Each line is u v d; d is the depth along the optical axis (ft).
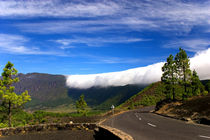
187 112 83.82
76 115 180.04
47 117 147.84
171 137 38.11
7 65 85.97
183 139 35.68
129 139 34.76
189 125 57.52
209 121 58.80
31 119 131.13
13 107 87.97
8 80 84.99
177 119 80.18
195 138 36.22
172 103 130.31
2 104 85.71
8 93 82.99
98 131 59.16
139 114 121.29
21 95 87.30
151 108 208.64
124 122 73.31
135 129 52.06
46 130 71.10
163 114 107.96
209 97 95.76
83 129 71.31
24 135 64.90
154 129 50.80
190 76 124.36
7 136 63.67
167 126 56.29
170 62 132.87
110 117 105.09
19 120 109.70
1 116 90.12
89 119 85.30
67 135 63.21
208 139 35.01
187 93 124.36
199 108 80.48
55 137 60.85
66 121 88.38
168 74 134.51
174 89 134.31
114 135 40.88
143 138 38.32
